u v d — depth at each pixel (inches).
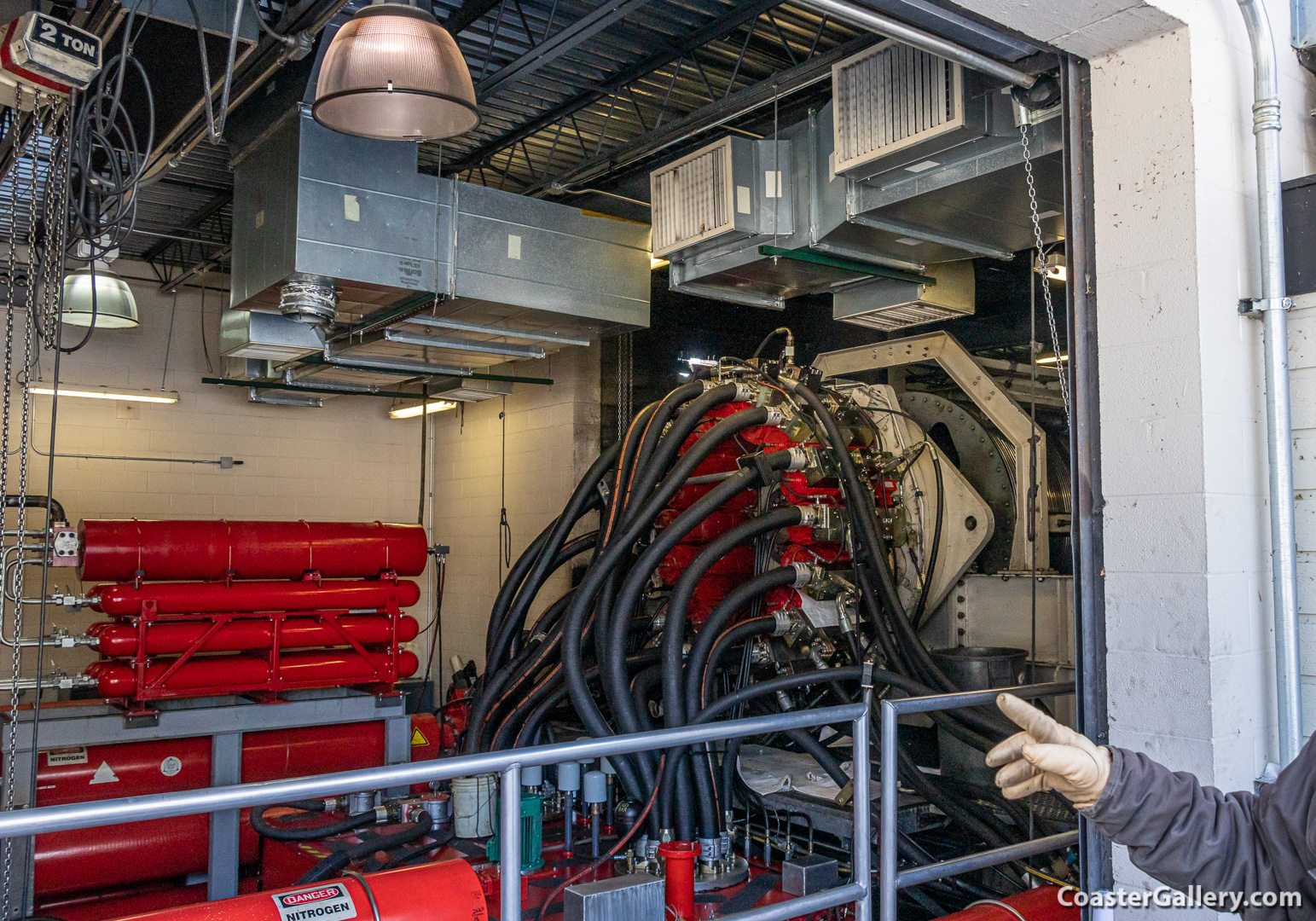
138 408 340.8
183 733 197.3
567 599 207.9
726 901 142.3
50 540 190.4
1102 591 108.0
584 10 177.5
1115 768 49.8
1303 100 120.8
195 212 289.7
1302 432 106.4
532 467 332.8
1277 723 104.1
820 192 174.9
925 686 160.9
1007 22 103.3
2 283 303.4
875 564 179.6
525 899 140.9
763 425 187.8
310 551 217.5
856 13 102.7
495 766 81.7
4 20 149.4
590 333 242.1
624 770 163.0
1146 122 105.4
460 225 201.8
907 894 153.9
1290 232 107.2
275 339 236.4
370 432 387.9
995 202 154.3
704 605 201.5
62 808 64.4
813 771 183.5
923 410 241.1
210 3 140.0
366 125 125.7
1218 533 99.4
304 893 91.6
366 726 226.8
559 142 235.3
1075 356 111.0
